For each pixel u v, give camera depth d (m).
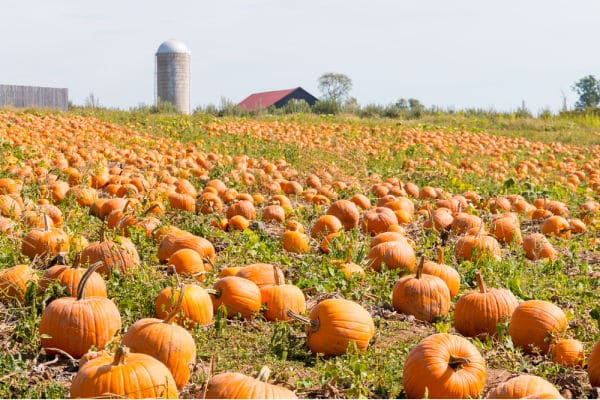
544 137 41.31
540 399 5.15
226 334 7.54
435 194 18.05
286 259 10.70
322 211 15.41
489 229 13.38
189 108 67.56
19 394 5.84
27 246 9.74
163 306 7.41
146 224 11.43
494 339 7.82
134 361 5.30
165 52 66.12
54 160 18.83
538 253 11.79
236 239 11.85
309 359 7.07
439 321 8.38
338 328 7.01
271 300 8.12
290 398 5.07
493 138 36.75
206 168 21.50
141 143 27.34
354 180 21.34
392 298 8.75
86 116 38.53
